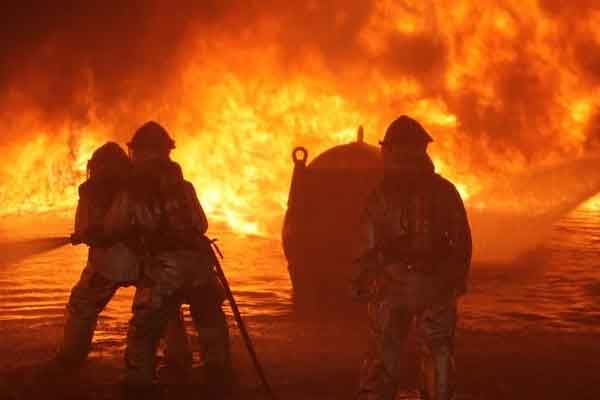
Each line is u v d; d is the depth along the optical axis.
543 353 17.64
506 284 26.16
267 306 22.66
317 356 17.41
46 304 22.59
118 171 15.96
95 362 16.89
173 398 14.63
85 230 15.56
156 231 14.88
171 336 16.77
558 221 43.53
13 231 38.19
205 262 15.22
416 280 12.71
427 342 12.89
